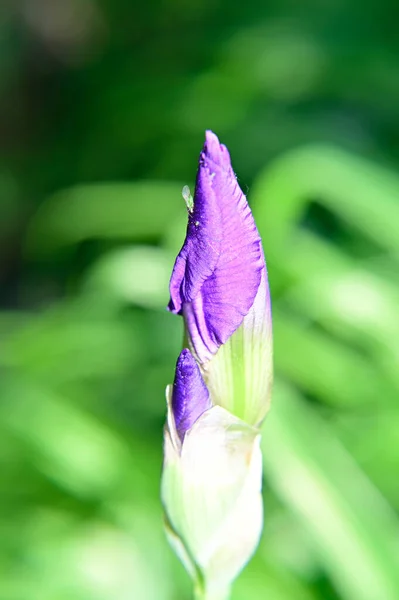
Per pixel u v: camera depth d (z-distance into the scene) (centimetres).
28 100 158
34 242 130
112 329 89
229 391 40
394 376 66
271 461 55
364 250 84
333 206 75
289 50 111
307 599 58
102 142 132
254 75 113
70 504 73
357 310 68
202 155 37
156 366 83
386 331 67
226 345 39
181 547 41
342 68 107
